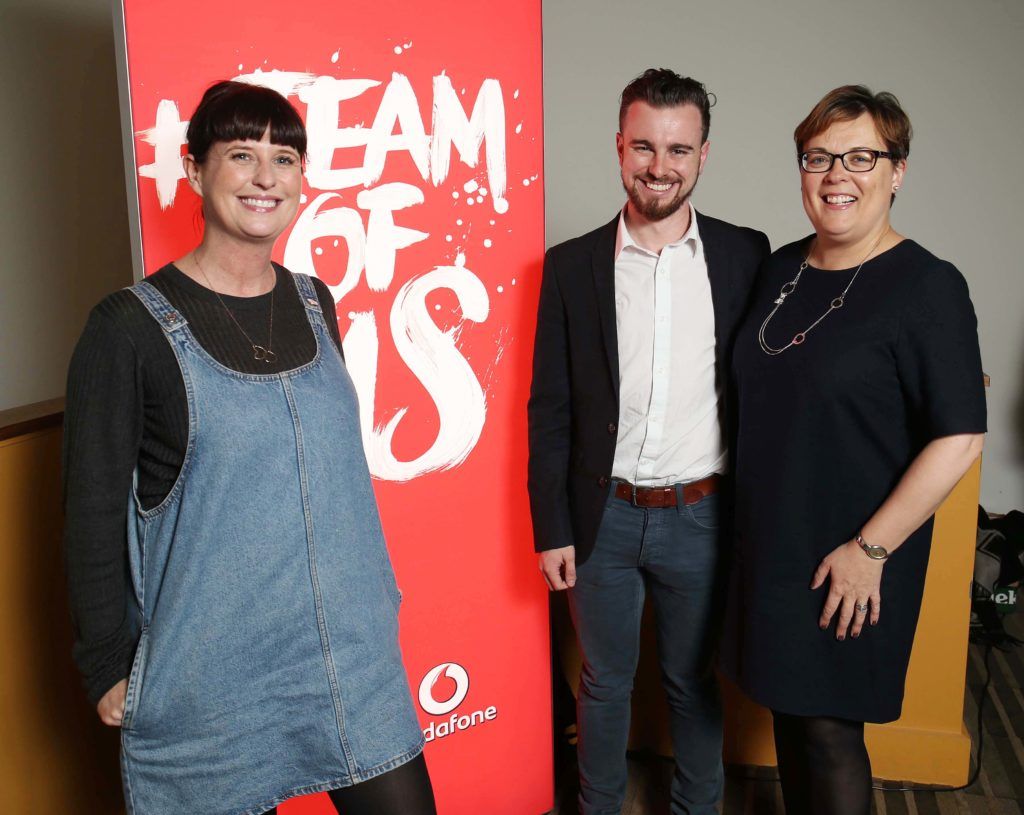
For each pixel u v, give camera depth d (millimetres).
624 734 1842
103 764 1820
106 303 1114
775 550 1448
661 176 1547
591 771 1849
